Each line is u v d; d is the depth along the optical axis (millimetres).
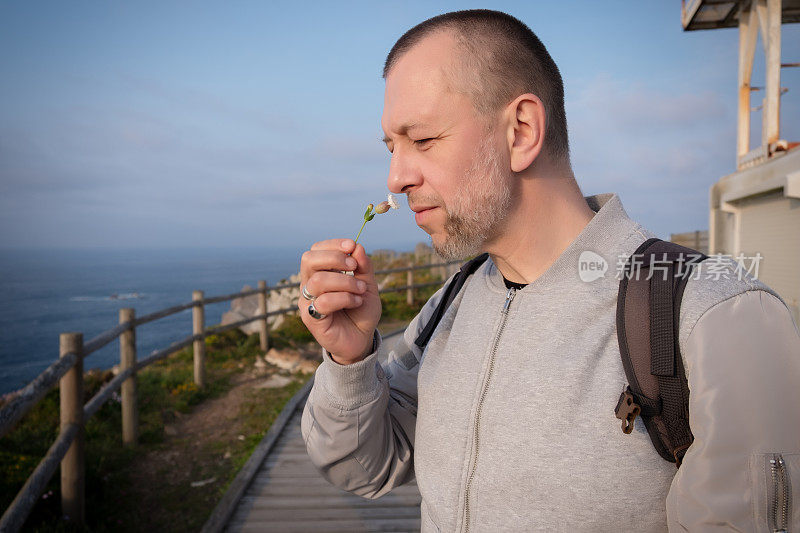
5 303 169375
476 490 864
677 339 703
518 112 827
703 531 608
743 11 6438
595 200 1000
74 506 3600
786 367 624
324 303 917
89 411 3934
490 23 838
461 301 1113
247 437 5465
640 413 714
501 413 845
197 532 3686
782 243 4812
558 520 765
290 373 7988
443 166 822
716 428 617
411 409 1212
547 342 836
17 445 4855
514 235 890
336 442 1069
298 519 3338
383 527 3236
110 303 163125
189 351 9289
